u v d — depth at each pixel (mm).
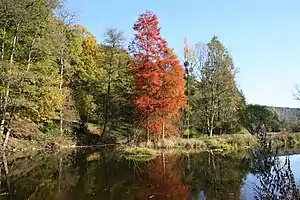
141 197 12211
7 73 21406
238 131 38000
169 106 29250
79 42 36781
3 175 15789
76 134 34688
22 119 26984
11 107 24094
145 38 29547
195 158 23156
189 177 15836
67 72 34438
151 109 29188
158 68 29156
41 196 12156
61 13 29500
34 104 24391
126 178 15742
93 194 12625
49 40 24859
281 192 6430
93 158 23250
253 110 36938
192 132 36969
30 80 23578
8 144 24609
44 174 16375
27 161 20438
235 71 48594
